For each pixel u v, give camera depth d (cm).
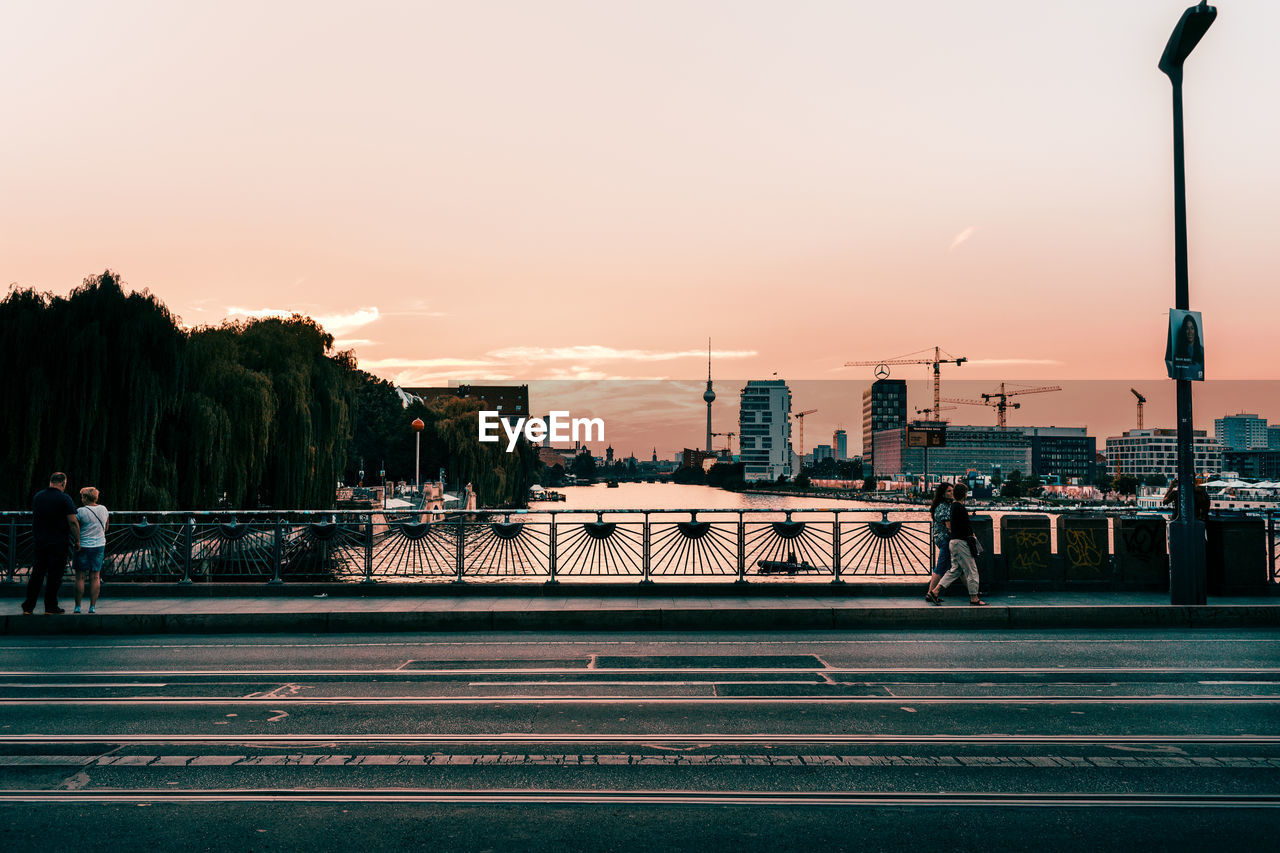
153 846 468
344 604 1348
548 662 999
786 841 477
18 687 866
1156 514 1528
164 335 2920
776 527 1505
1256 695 820
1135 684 868
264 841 476
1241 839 479
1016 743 663
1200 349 1307
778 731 696
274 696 823
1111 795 550
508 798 545
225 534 1538
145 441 2855
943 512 1340
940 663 984
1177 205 1317
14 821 504
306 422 3822
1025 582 1445
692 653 1055
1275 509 1478
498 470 8225
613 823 503
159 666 979
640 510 1503
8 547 1528
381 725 716
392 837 481
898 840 478
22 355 2728
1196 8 1284
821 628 1260
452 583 1452
